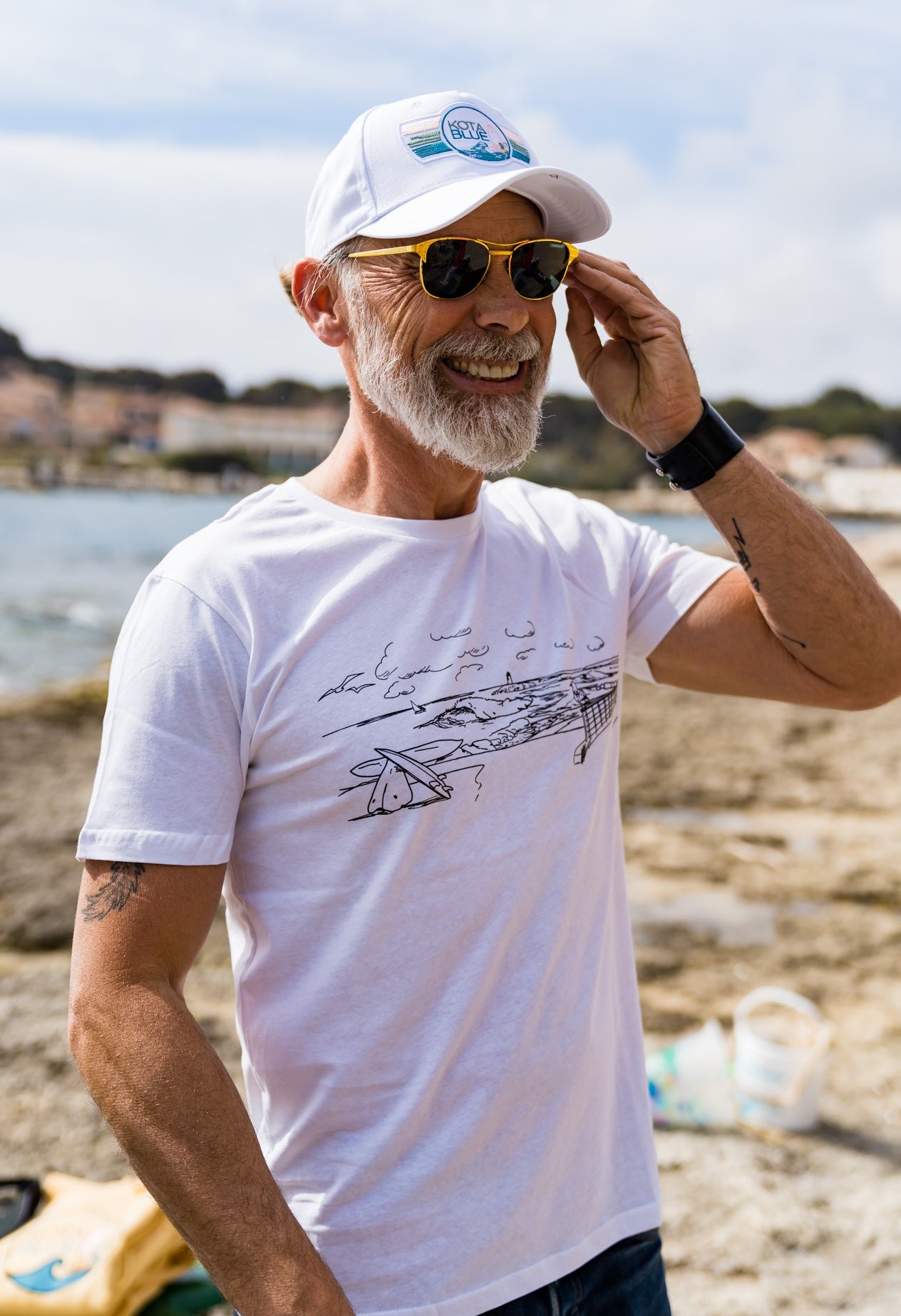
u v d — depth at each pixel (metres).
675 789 6.59
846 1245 2.79
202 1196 1.20
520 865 1.44
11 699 8.20
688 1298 2.60
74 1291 2.19
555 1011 1.47
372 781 1.37
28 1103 3.24
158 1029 1.24
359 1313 1.37
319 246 1.54
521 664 1.49
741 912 4.78
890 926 4.65
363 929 1.37
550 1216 1.47
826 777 6.84
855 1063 3.60
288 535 1.42
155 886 1.29
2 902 4.73
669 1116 3.28
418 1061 1.39
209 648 1.33
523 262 1.48
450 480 1.49
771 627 1.67
